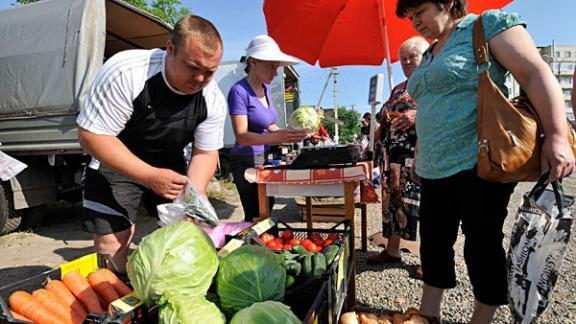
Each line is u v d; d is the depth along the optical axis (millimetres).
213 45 1648
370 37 4246
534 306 1548
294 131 2885
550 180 1491
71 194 5824
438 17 1841
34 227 5371
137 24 5707
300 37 4094
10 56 4621
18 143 4684
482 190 1764
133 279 1339
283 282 1484
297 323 1203
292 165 2932
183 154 2484
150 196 2625
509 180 1584
